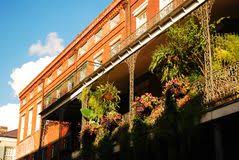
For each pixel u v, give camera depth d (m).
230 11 15.62
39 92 38.56
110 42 26.64
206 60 12.75
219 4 14.99
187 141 13.11
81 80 23.03
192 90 13.39
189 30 14.08
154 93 20.91
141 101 16.14
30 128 39.38
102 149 18.03
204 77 12.93
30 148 37.50
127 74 20.81
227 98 11.59
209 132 13.27
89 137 19.70
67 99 23.98
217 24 16.44
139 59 19.20
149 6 22.44
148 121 15.21
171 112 13.40
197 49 13.81
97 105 20.36
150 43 16.86
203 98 12.42
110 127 18.53
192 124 12.30
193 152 14.00
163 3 21.19
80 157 19.92
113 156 17.72
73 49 32.81
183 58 14.43
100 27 28.69
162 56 14.88
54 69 36.34
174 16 15.07
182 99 13.44
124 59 18.31
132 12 24.38
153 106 16.05
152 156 14.97
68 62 33.97
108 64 19.55
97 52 28.50
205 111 11.94
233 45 12.90
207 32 13.10
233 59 12.62
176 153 13.27
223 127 13.80
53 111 26.52
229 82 11.73
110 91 20.39
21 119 42.25
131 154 16.00
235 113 10.91
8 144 46.28
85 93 21.31
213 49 13.26
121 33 25.41
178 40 14.33
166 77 14.86
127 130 16.50
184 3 14.30
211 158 13.92
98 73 20.61
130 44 17.70
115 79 21.58
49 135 33.06
